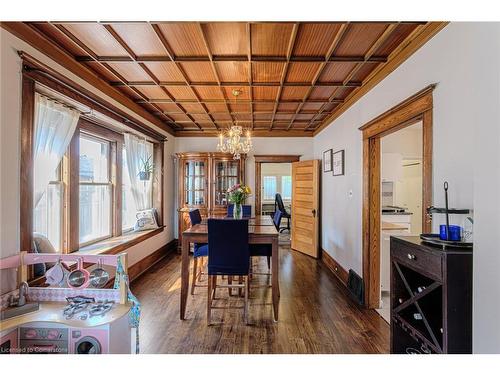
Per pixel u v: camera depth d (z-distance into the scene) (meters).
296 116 4.61
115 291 1.70
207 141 5.69
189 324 2.54
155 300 3.08
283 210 7.91
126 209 4.21
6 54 1.76
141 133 4.06
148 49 2.38
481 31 0.99
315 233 4.97
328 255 4.50
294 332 2.40
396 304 1.67
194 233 2.69
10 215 1.78
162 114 4.48
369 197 2.96
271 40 2.22
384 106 2.59
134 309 1.68
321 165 5.10
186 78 3.00
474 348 1.00
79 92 2.50
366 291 2.92
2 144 1.73
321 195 5.07
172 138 5.53
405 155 4.97
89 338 1.46
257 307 2.91
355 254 3.31
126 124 3.53
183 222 5.19
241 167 5.41
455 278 1.21
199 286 3.22
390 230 3.34
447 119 1.70
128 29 2.05
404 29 2.01
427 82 1.91
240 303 3.01
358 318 2.67
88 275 1.75
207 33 2.12
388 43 2.23
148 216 4.46
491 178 0.94
